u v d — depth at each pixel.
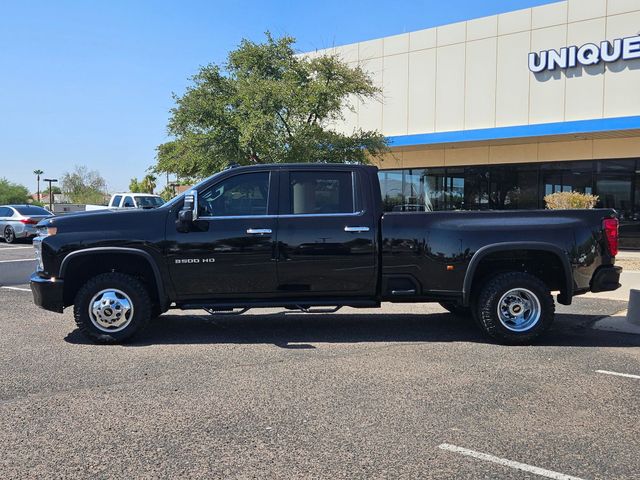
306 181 7.05
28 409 4.75
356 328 8.02
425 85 21.69
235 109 17.77
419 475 3.63
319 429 4.36
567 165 20.05
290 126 17.86
